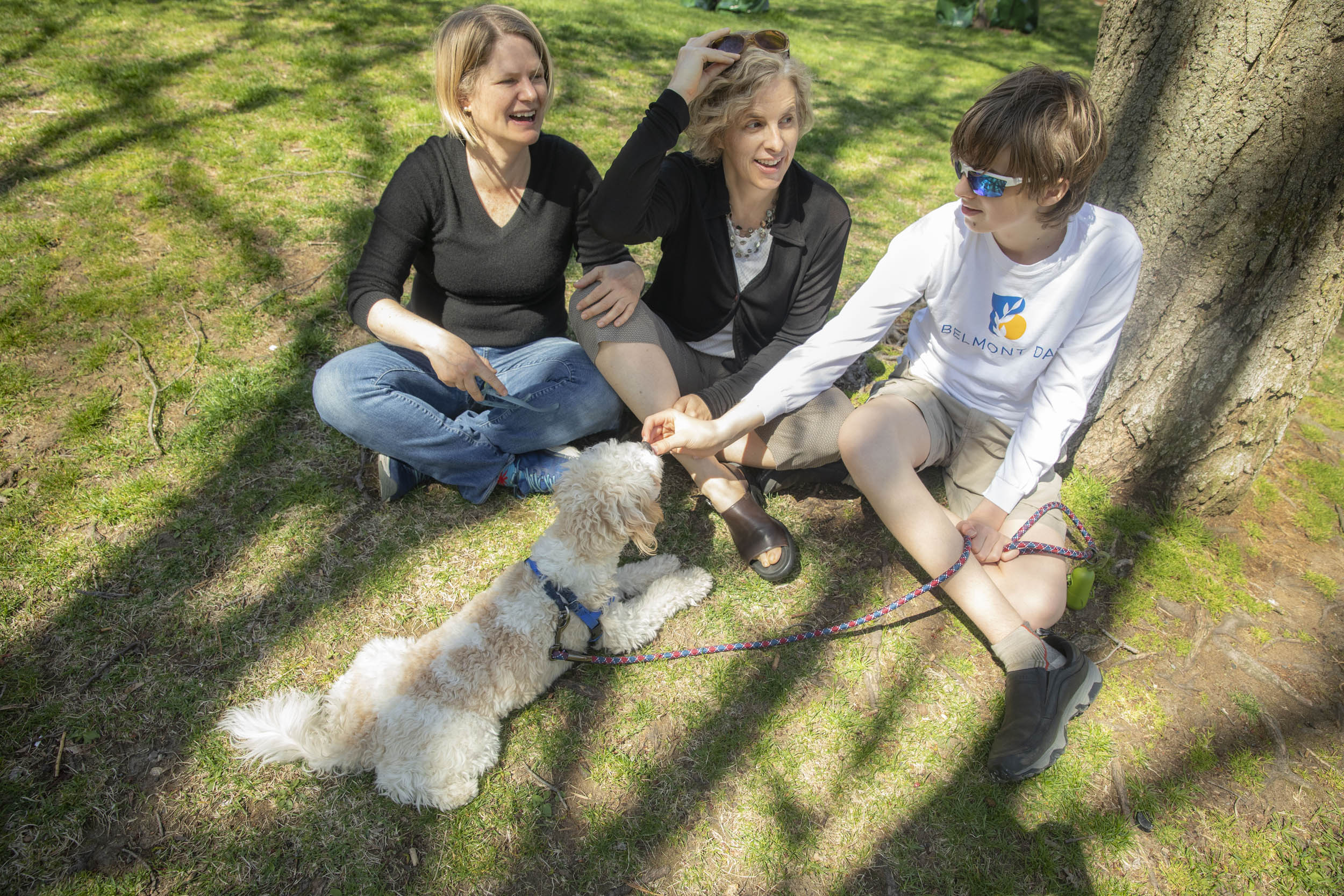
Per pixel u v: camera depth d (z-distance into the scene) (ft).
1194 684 7.33
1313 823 6.36
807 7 39.37
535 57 7.23
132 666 6.79
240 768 6.22
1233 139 7.38
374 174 14.15
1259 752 6.83
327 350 10.27
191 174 13.46
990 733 6.85
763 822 6.22
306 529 8.13
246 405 9.37
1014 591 7.04
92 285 10.86
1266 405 8.24
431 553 8.07
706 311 8.42
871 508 9.02
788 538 8.00
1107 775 6.63
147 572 7.55
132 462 8.61
